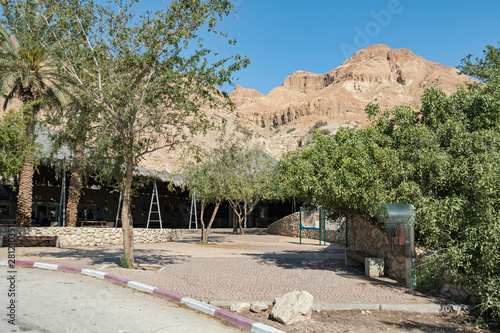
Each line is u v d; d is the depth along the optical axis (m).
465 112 11.49
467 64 13.95
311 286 8.67
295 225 31.09
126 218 10.89
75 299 6.61
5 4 10.80
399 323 6.04
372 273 10.48
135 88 10.95
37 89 18.72
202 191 20.66
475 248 7.06
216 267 11.66
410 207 8.77
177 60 10.76
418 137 10.66
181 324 5.48
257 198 32.06
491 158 7.99
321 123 173.50
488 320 6.29
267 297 7.32
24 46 17.31
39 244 16.62
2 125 13.54
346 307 6.71
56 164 18.73
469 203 7.77
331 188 10.24
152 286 7.93
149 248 17.53
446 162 9.05
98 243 18.81
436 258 7.36
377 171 10.16
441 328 5.90
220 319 5.94
